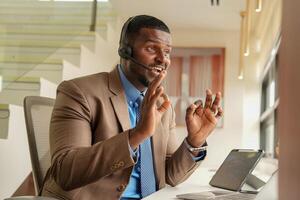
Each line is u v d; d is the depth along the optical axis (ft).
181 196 3.85
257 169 5.82
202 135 4.66
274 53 12.34
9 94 7.97
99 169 3.48
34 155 4.42
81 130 3.91
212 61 18.15
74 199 3.84
